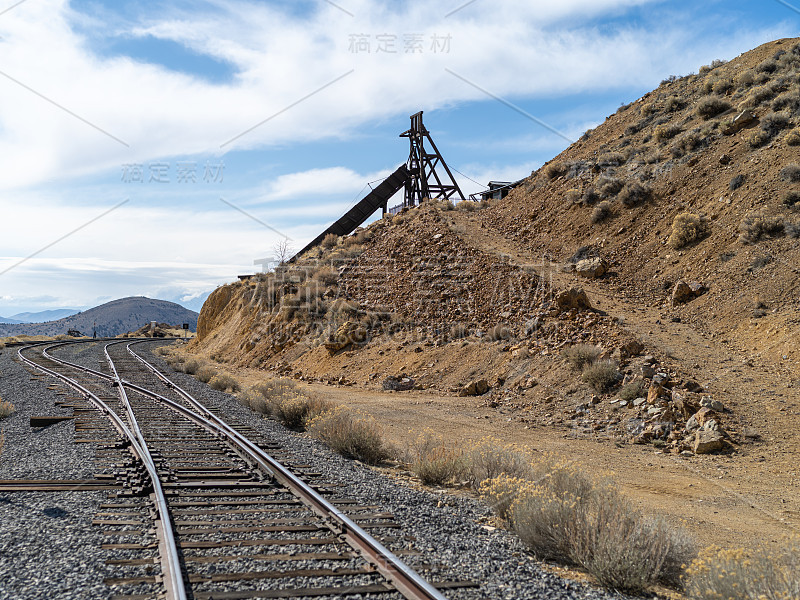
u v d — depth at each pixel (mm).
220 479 9375
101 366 30625
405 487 9641
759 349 17625
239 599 4902
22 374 25875
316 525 6918
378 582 5375
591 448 13695
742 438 13203
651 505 9484
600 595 5605
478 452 10617
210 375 28047
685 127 35219
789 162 24969
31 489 8328
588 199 34688
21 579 5219
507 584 5613
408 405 19625
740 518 8898
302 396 17031
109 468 9664
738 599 5078
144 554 5887
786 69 33250
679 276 24625
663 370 16703
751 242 23062
